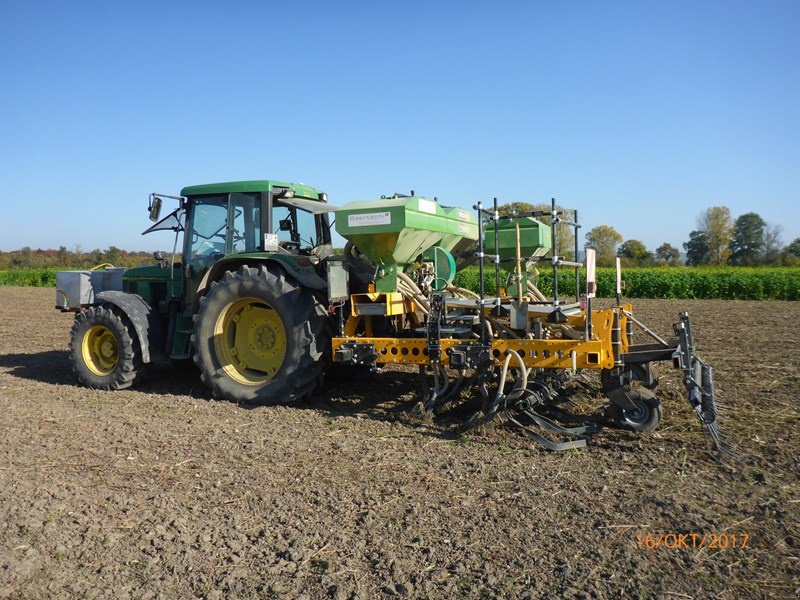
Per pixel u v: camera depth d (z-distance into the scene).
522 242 6.63
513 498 3.84
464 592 2.78
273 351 6.59
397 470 4.37
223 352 6.54
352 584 2.85
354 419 5.76
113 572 2.98
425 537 3.31
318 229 7.84
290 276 6.46
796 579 2.87
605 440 4.98
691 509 3.62
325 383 7.36
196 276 7.12
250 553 3.15
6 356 10.12
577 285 6.23
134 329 7.22
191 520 3.55
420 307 6.05
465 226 6.77
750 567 2.98
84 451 4.83
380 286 5.88
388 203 5.55
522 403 5.14
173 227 7.26
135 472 4.36
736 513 3.58
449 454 4.71
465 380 6.34
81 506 3.72
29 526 3.42
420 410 5.68
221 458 4.67
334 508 3.71
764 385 6.93
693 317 15.41
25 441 5.09
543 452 4.73
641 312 16.91
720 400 6.21
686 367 4.82
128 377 7.15
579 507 3.67
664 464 4.42
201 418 5.86
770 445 4.79
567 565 2.98
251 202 6.83
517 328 5.22
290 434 5.30
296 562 3.06
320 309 6.22
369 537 3.32
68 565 3.04
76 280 8.44
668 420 5.51
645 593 2.74
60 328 14.35
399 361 5.72
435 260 5.84
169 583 2.88
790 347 10.02
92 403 6.51
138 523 3.50
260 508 3.72
